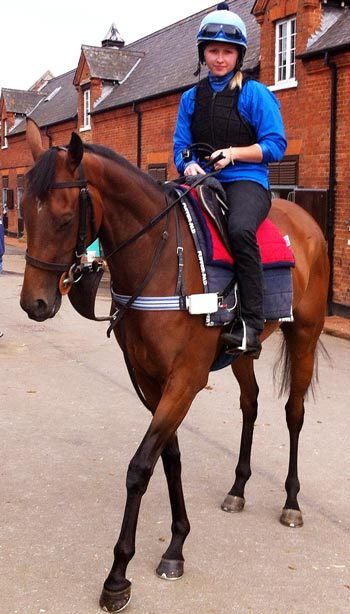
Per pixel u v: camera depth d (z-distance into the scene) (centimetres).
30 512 429
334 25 1298
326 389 755
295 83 1316
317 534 410
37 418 630
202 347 334
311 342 444
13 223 3378
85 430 598
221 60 359
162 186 347
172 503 360
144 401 360
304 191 1278
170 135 1833
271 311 377
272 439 582
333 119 1217
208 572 362
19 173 3297
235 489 444
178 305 323
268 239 381
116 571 324
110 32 2803
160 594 339
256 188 361
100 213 313
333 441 580
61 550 381
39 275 294
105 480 486
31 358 896
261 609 328
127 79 2322
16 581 347
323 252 455
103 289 1653
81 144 290
